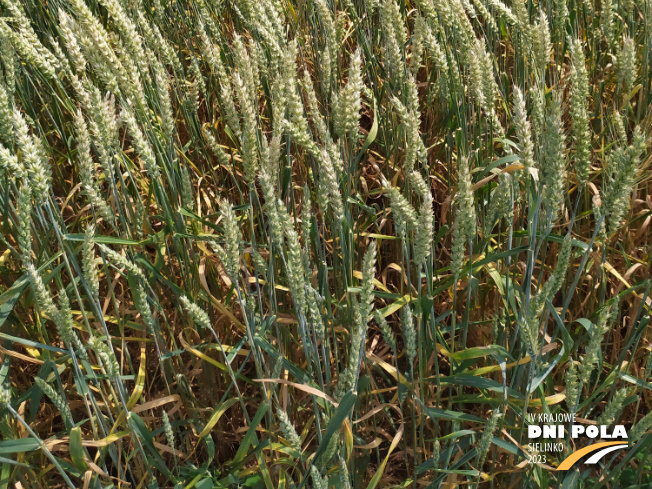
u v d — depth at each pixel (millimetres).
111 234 1072
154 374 973
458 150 992
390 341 802
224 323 993
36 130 1078
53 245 979
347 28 1453
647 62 1160
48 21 1214
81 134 774
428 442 929
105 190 1103
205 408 896
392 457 970
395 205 753
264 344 786
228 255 722
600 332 718
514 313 810
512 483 875
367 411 920
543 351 801
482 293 961
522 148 748
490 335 950
